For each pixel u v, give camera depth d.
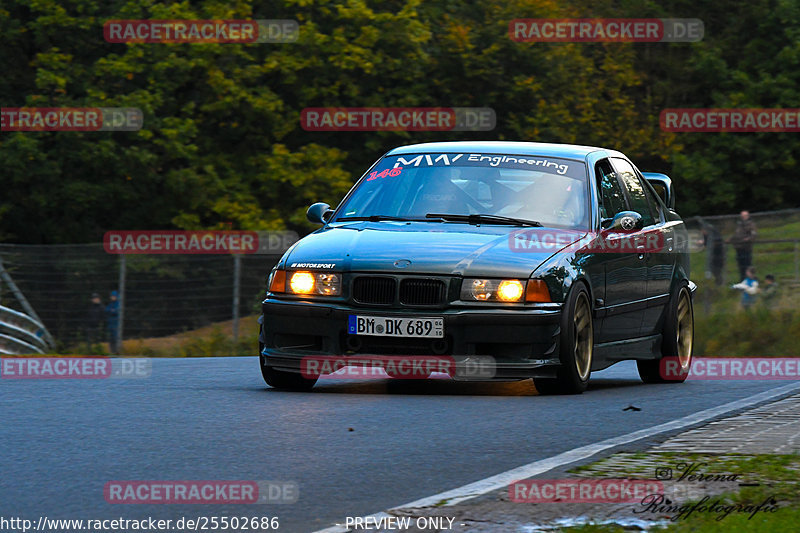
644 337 33.44
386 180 32.41
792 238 67.38
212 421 23.20
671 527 14.23
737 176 142.62
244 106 104.38
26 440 20.89
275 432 21.84
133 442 20.72
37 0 103.44
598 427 22.80
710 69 143.25
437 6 122.94
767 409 25.19
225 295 73.12
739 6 146.50
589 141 129.25
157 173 105.56
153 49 102.94
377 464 18.80
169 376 33.62
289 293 28.92
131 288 72.81
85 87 101.69
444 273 27.83
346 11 106.56
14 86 108.06
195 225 101.19
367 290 28.14
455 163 32.38
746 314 64.50
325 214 32.41
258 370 36.25
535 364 27.64
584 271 29.23
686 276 36.59
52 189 99.19
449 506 15.42
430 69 114.81
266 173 103.19
